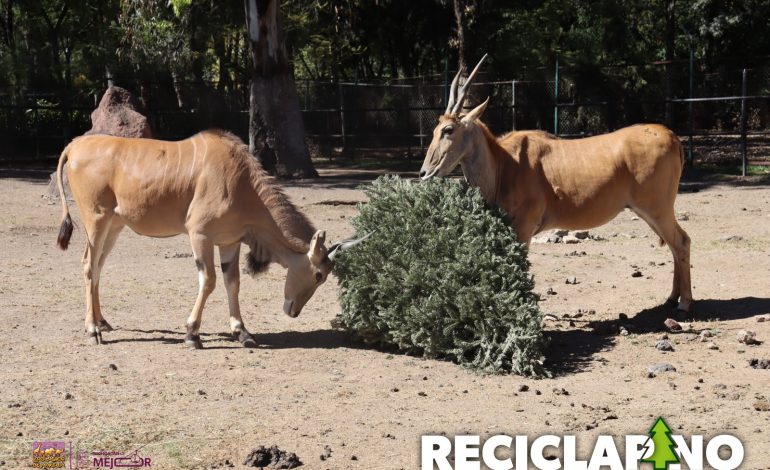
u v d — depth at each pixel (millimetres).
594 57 31203
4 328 8703
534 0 32156
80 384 6992
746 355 7785
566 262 12188
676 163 8992
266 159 24375
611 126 25875
